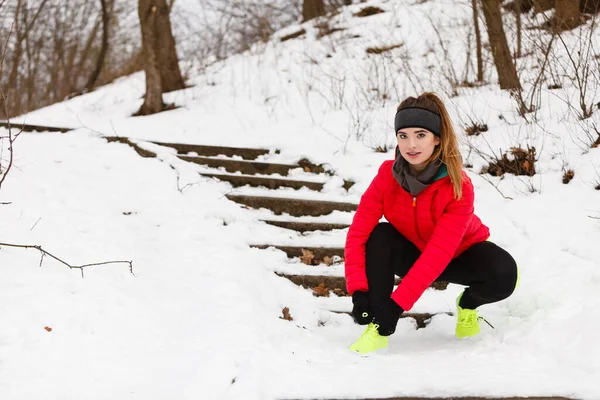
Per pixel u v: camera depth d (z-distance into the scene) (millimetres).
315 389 2484
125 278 3508
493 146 5309
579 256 3686
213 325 3125
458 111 5938
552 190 4598
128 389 2529
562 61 6250
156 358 2770
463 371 2600
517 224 4301
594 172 4590
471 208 2861
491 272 2867
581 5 7340
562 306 3076
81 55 18078
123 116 8031
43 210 4062
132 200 4605
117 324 3029
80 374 2602
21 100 17891
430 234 2967
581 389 2355
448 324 3426
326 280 3977
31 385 2480
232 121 7219
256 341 2945
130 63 14695
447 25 9539
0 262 3307
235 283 3592
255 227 4555
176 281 3607
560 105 5629
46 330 2840
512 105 5875
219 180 5223
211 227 4352
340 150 5816
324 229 4629
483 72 7285
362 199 3084
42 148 5469
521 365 2641
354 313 2953
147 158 5430
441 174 2807
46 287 3154
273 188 5242
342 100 7590
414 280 2828
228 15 13594
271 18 14367
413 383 2484
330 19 11406
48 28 16984
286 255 4273
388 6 11336
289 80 8680
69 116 8148
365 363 2783
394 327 2889
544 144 5125
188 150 5766
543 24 7074
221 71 9750
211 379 2570
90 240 3834
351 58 9367
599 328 2697
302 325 3436
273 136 6285
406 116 2748
